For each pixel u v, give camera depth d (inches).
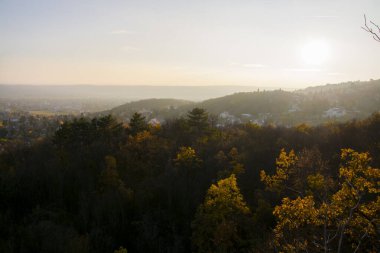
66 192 2453.2
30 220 2130.9
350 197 550.3
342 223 518.0
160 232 2041.1
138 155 2733.8
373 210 537.3
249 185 2174.0
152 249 1940.2
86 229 2084.2
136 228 2076.8
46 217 2164.1
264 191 1923.0
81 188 2445.9
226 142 2817.4
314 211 556.7
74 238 1857.8
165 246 1942.7
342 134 2495.1
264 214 1665.8
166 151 2738.7
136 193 2303.2
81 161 2711.6
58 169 2591.0
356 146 2236.7
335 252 652.7
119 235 2054.6
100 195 2316.7
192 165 2465.6
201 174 2390.5
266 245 875.4
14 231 2011.6
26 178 2527.1
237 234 1604.3
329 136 2556.6
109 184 2373.3
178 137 3056.1
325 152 2230.6
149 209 2175.2
